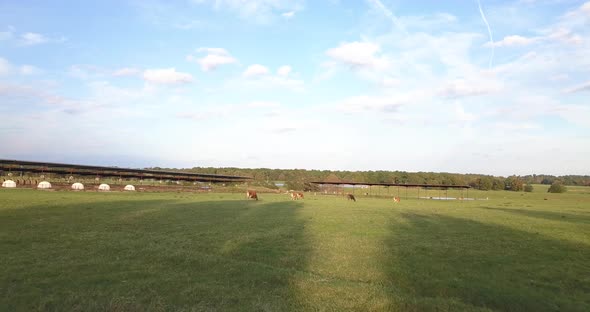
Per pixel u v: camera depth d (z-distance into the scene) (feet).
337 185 327.26
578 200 248.93
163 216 80.89
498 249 53.11
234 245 50.44
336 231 67.67
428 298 30.94
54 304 26.71
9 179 166.09
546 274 39.99
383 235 64.54
